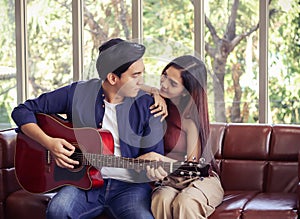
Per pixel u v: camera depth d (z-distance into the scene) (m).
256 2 4.53
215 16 4.64
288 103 4.53
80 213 3.48
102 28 4.91
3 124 5.18
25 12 5.09
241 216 3.52
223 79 4.66
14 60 5.14
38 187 3.73
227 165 4.17
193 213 3.43
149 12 4.79
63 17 4.99
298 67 4.48
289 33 4.48
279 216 3.48
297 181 4.05
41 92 5.10
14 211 3.95
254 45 4.56
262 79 4.54
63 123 3.66
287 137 4.11
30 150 3.75
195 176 3.37
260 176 4.11
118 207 3.48
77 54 4.96
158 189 3.61
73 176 3.58
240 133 4.21
